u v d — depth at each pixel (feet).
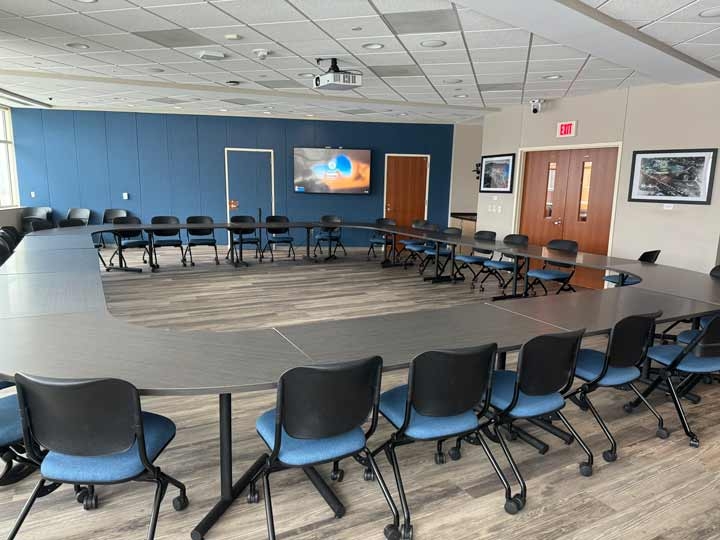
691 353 10.71
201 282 24.18
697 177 19.43
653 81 19.92
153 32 15.06
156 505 6.57
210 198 35.45
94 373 6.66
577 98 24.03
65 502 7.70
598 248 24.06
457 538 7.07
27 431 6.12
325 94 25.82
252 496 7.71
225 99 27.58
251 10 12.89
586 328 9.09
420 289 23.49
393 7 12.40
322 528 7.22
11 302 10.45
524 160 27.66
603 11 12.10
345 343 8.11
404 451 9.39
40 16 13.66
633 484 8.45
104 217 34.01
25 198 33.14
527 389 7.93
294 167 35.83
